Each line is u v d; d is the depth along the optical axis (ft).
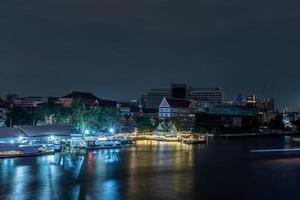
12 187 428.97
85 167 563.07
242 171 575.38
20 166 555.28
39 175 493.36
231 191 444.96
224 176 530.27
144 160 652.89
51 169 537.24
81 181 465.06
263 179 515.50
